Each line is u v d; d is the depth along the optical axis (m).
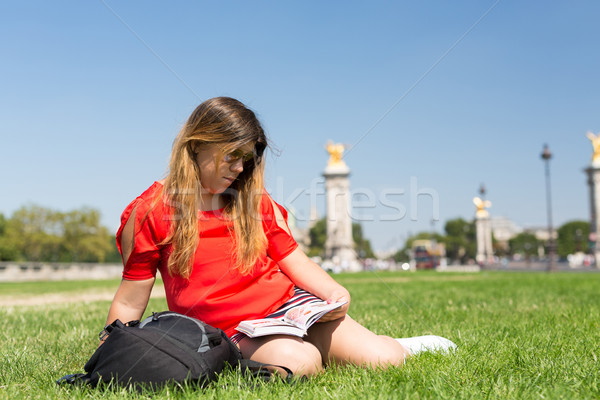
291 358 2.76
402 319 5.89
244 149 2.88
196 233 2.93
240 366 2.78
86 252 64.81
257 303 2.97
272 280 3.07
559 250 112.50
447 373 2.85
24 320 6.56
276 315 2.97
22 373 3.39
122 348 2.65
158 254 3.03
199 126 2.85
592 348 3.70
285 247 3.23
